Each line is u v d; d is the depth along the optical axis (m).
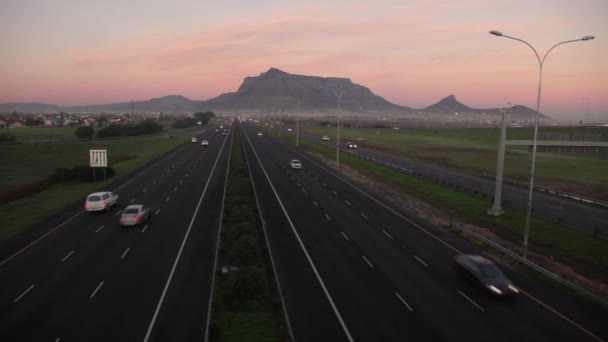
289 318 18.28
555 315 19.08
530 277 23.98
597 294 21.83
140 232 31.17
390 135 153.75
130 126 136.75
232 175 54.81
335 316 18.52
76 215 36.59
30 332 16.73
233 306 19.38
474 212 39.69
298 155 87.25
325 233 31.66
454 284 22.47
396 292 21.22
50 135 127.94
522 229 33.88
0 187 52.38
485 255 27.64
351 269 24.31
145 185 51.62
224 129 162.38
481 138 130.38
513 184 55.22
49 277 22.48
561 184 55.66
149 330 17.03
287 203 41.94
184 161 75.12
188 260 25.27
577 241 30.11
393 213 39.09
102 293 20.52
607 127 105.69
